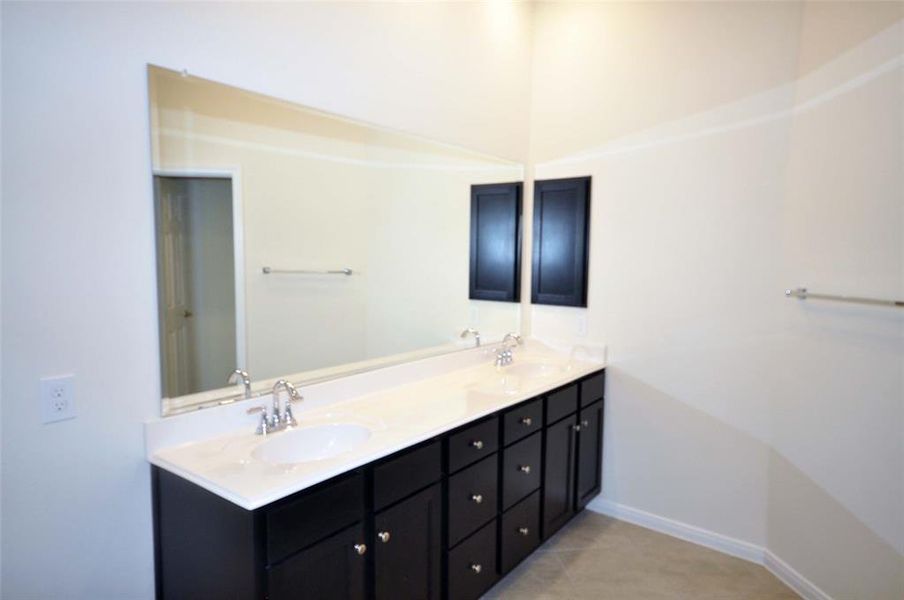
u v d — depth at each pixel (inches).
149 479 62.6
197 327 68.1
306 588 57.1
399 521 68.7
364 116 86.6
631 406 117.0
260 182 76.4
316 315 86.4
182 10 63.1
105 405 58.8
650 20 109.7
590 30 117.4
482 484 83.9
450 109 104.0
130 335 60.6
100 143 57.1
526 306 130.8
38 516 54.6
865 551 78.7
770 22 96.3
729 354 104.0
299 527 55.9
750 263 100.7
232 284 72.7
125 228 59.6
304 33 76.5
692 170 106.1
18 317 52.4
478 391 94.5
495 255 122.0
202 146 67.7
